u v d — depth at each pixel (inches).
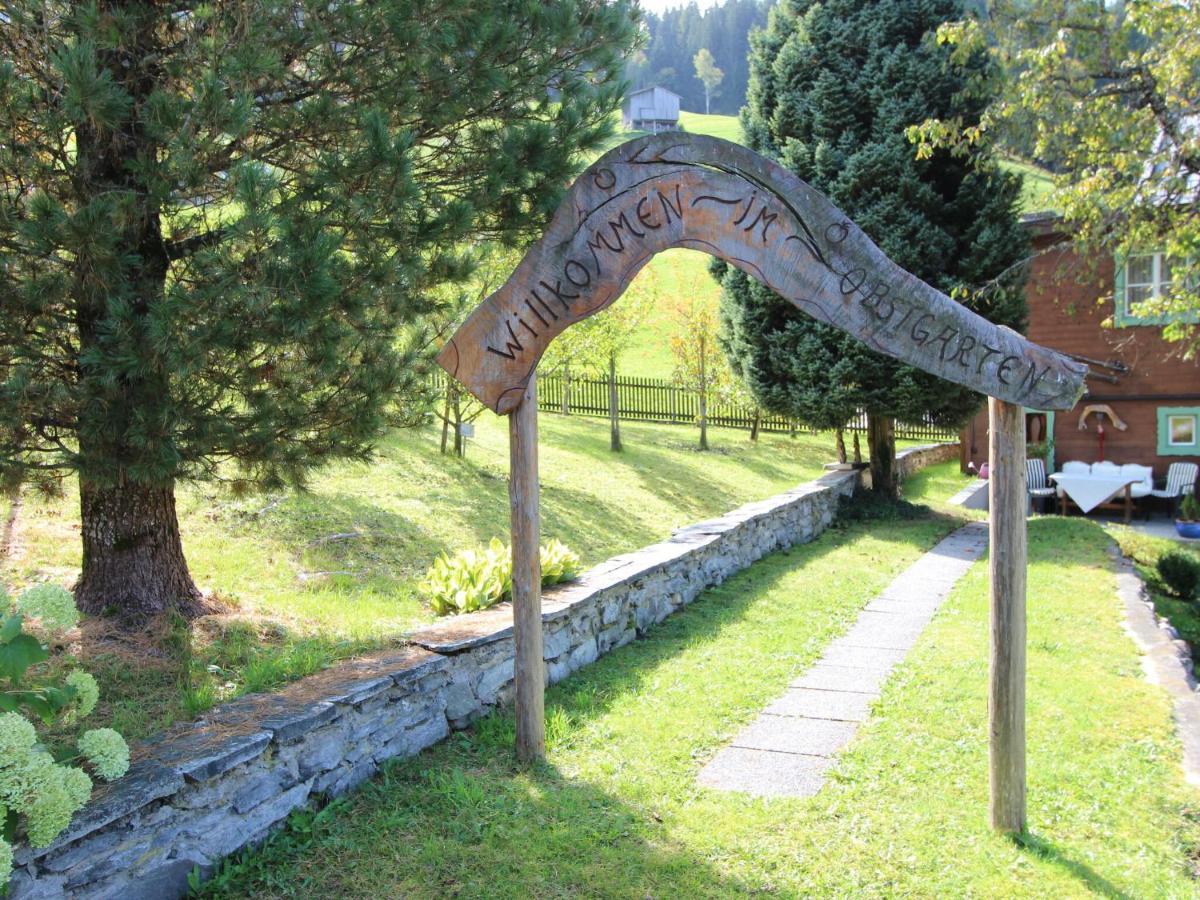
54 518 298.8
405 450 497.4
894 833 177.0
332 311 194.5
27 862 123.6
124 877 137.2
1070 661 285.1
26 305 174.9
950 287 558.9
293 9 188.5
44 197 161.8
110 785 140.3
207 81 169.5
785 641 311.1
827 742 223.0
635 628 312.3
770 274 179.3
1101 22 515.8
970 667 281.9
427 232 203.6
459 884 155.0
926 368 172.4
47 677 169.6
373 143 186.1
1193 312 533.6
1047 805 189.2
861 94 577.3
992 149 547.8
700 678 268.2
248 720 168.6
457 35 206.2
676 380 815.1
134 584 227.6
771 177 177.0
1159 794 194.4
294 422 204.5
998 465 172.1
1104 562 443.8
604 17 239.8
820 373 575.5
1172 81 469.1
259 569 294.2
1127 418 739.4
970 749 218.1
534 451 199.6
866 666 285.9
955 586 411.5
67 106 160.6
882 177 563.5
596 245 187.8
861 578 420.8
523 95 236.8
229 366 193.2
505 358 194.1
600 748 214.8
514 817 177.3
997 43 550.6
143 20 189.8
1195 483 715.4
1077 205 504.1
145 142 191.8
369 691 188.7
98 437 180.1
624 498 527.5
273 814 163.8
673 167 182.9
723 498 584.7
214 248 182.4
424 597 296.4
